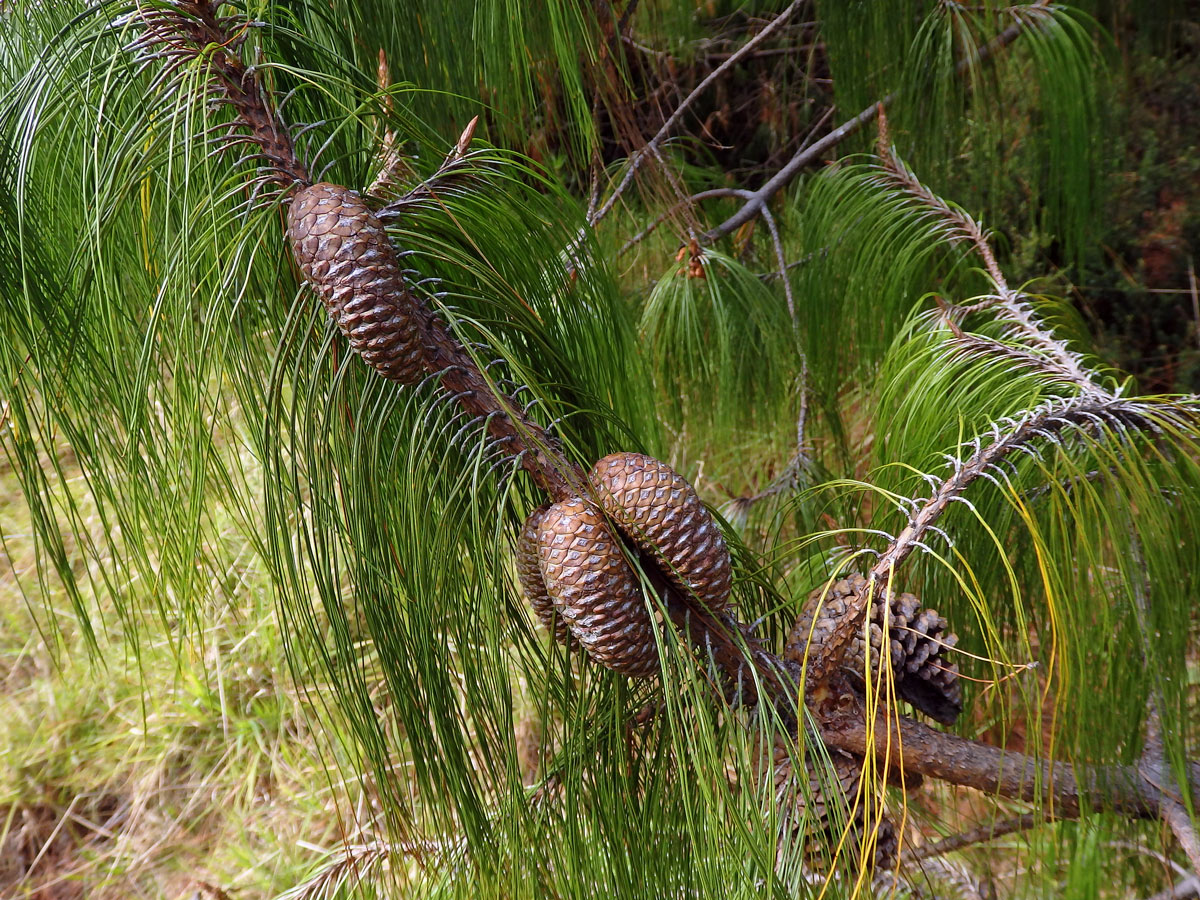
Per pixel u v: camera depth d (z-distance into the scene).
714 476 2.11
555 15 0.99
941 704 0.86
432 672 0.81
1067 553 0.84
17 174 0.77
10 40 0.84
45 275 0.79
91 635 0.81
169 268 0.76
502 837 0.83
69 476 2.28
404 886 0.93
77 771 2.18
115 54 0.77
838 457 1.73
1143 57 1.94
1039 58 1.35
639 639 0.80
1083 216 1.45
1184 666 0.85
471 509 0.81
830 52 1.58
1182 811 0.90
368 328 0.77
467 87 1.12
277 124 0.79
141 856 2.02
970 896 1.19
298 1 0.86
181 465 0.82
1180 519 0.86
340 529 0.80
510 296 0.84
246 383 0.82
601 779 0.85
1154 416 0.82
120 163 0.78
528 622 0.86
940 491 0.82
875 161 1.45
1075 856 0.93
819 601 0.82
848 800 0.83
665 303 1.54
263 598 2.03
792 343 1.55
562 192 0.90
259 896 1.87
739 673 0.82
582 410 0.86
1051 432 0.84
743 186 2.10
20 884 2.06
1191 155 2.06
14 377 0.78
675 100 2.02
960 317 1.06
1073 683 0.87
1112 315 2.28
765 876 0.78
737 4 2.16
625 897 0.85
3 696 2.30
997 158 1.53
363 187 0.86
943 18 1.38
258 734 2.08
